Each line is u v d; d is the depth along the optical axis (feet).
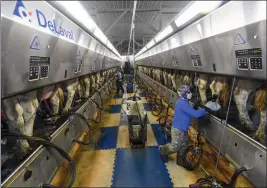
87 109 18.29
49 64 9.36
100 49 25.14
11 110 8.45
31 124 9.53
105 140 16.25
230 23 8.03
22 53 6.86
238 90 10.69
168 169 11.54
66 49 11.37
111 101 32.81
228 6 7.86
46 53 8.75
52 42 9.11
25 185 7.04
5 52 5.97
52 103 12.47
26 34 6.79
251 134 9.80
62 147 11.03
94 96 22.97
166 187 9.94
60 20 10.03
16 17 6.24
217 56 10.05
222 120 11.18
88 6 22.44
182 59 16.42
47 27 8.59
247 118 10.56
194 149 10.90
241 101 10.53
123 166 12.06
